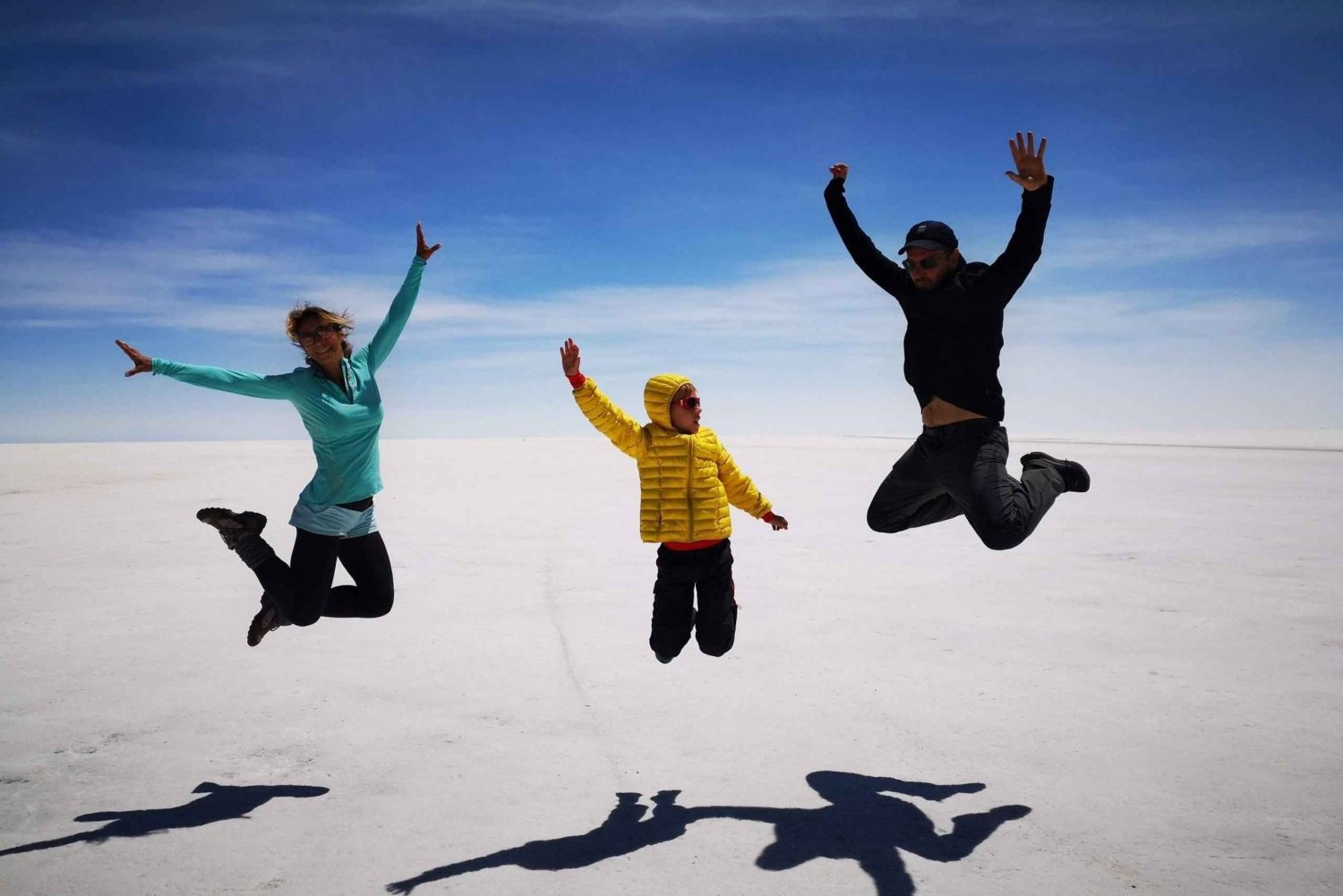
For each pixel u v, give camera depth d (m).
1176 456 32.25
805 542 12.02
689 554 4.45
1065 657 6.29
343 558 4.69
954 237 4.31
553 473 25.80
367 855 3.59
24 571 9.81
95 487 19.59
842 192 4.69
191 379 4.24
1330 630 6.91
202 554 10.94
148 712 5.31
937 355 4.29
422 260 4.88
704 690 5.68
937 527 13.50
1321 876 3.31
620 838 3.72
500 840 3.72
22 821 3.92
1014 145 4.00
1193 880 3.31
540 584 9.11
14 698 5.55
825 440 52.53
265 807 4.03
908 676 5.91
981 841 3.65
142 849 3.65
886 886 3.30
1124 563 9.97
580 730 5.00
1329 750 4.55
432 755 4.65
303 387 4.38
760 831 3.77
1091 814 3.88
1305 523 13.09
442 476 24.22
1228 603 7.88
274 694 5.64
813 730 4.96
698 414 4.44
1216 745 4.64
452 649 6.68
